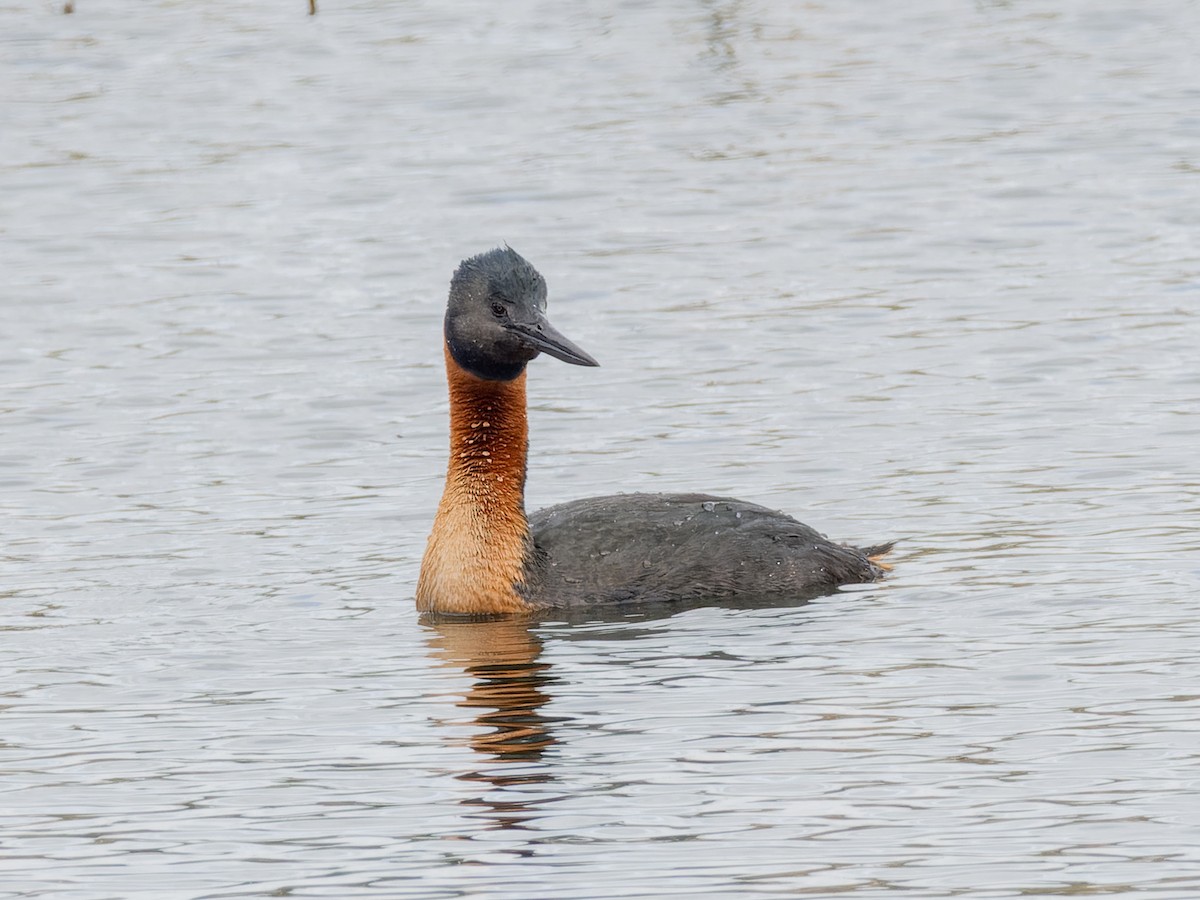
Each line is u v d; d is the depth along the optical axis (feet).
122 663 44.98
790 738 38.83
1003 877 32.76
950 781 36.52
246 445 63.36
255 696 42.50
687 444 61.77
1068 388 65.51
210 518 56.54
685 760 37.88
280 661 44.91
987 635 44.52
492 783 37.17
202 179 97.35
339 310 78.38
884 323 74.18
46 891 33.47
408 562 52.70
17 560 53.11
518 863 33.81
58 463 61.82
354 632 47.01
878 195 91.81
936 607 46.85
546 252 85.15
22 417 66.44
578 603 48.52
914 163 96.68
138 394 68.74
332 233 88.79
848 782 36.65
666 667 43.32
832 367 69.21
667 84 112.27
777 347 71.77
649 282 80.64
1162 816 34.81
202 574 51.80
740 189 93.40
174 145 102.94
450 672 43.60
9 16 126.11
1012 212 88.38
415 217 90.74
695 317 75.92
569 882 33.06
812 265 82.17
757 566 49.24
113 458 62.23
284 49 119.75
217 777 38.04
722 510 51.03
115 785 37.83
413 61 117.19
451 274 82.64
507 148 101.30
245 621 47.96
